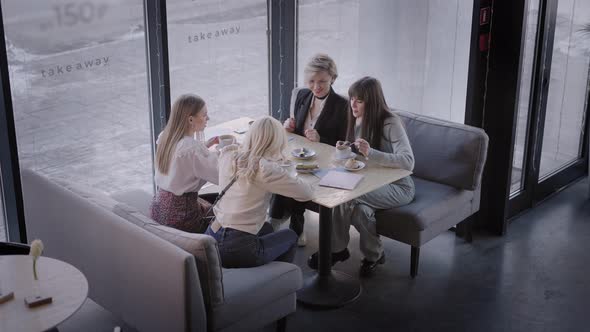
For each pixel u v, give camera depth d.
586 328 3.76
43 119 3.86
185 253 2.92
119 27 4.01
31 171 3.78
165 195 3.69
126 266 3.22
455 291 4.13
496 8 4.43
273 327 3.73
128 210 3.39
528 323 3.80
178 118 3.66
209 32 4.46
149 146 4.39
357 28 4.91
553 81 5.21
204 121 3.71
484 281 4.25
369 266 4.27
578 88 5.58
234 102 4.77
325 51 5.00
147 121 4.32
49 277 2.96
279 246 3.59
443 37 4.66
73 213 3.48
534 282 4.24
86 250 3.48
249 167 3.39
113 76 4.07
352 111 4.14
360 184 3.70
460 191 4.38
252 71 4.80
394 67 4.91
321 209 3.91
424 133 4.52
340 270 4.36
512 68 4.49
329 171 3.84
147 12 4.09
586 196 5.59
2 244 3.39
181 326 3.00
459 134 4.38
